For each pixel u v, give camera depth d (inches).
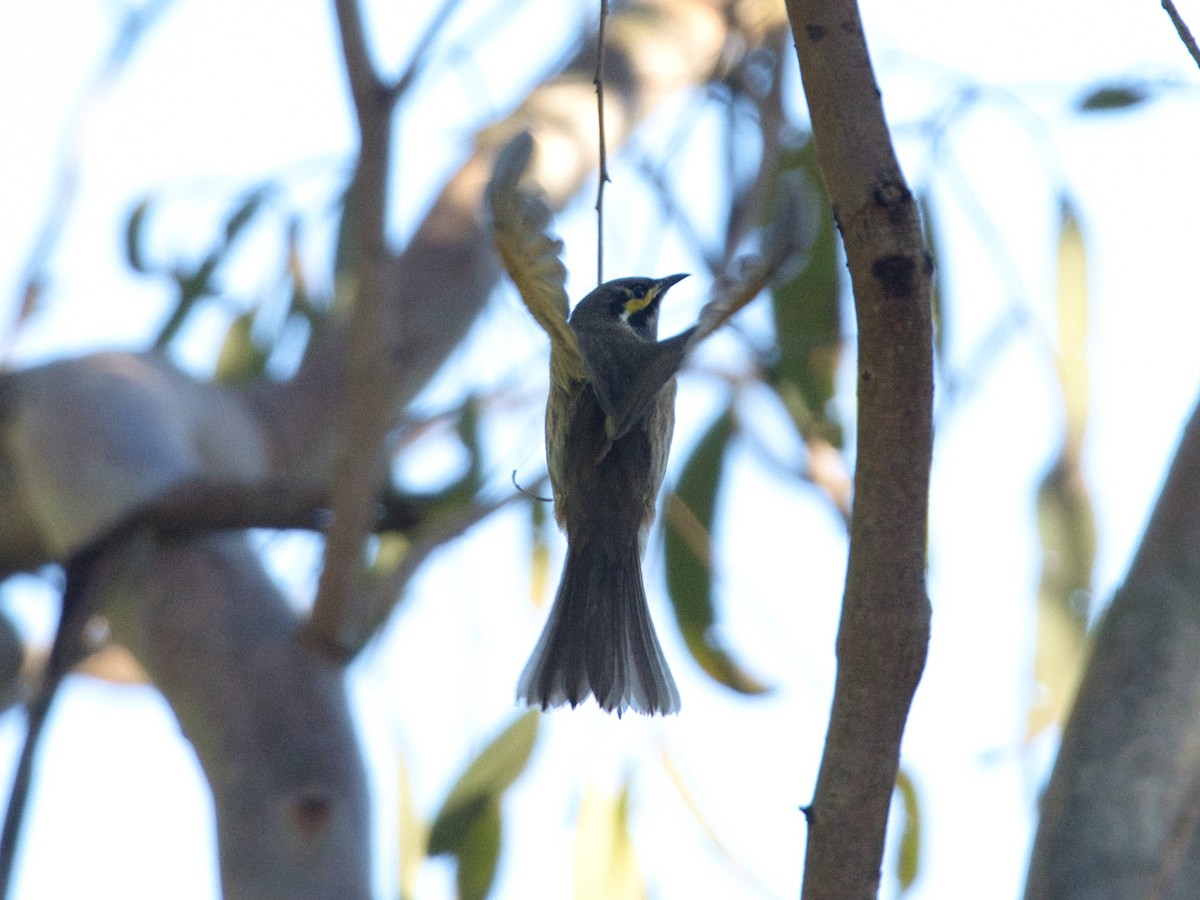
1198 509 249.3
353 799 296.8
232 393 376.8
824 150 185.8
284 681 306.2
